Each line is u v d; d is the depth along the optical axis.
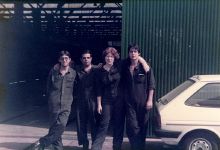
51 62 27.83
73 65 8.89
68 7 20.50
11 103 17.53
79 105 8.46
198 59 10.44
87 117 8.52
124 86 8.35
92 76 8.34
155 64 10.52
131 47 8.18
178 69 10.48
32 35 21.91
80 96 8.41
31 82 24.12
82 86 8.35
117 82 8.25
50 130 8.20
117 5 19.64
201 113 7.98
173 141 8.02
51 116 8.17
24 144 9.40
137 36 10.51
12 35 20.12
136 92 8.21
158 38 10.48
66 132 11.16
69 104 8.20
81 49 31.64
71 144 9.68
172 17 10.43
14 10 19.95
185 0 10.39
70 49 31.34
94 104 8.35
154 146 9.63
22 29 21.03
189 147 7.97
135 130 8.29
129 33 10.53
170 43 10.48
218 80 8.15
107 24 24.52
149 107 8.18
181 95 8.15
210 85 8.12
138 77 8.18
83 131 8.56
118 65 8.34
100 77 8.23
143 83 8.23
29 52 23.36
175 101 8.12
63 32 27.22
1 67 19.55
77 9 20.30
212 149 7.93
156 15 10.45
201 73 10.46
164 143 8.34
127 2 10.49
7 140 9.87
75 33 29.09
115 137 8.50
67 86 8.16
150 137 10.43
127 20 10.52
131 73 8.21
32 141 9.78
